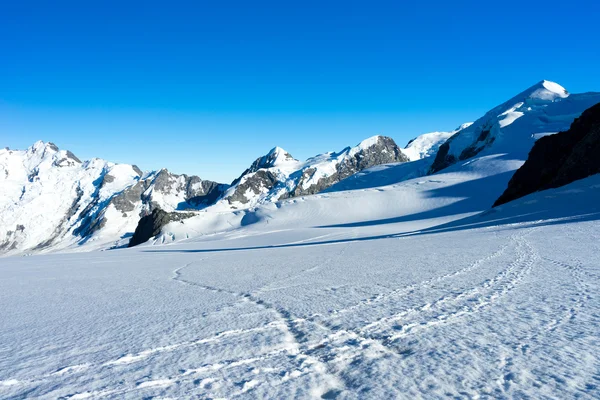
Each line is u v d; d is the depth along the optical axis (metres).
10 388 4.16
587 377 3.90
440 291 8.77
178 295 10.41
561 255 13.41
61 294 11.62
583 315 6.12
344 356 4.92
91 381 4.30
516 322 5.96
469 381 3.97
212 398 3.77
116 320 7.45
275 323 6.68
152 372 4.52
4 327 7.25
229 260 23.02
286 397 3.76
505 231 26.84
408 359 4.70
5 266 30.78
